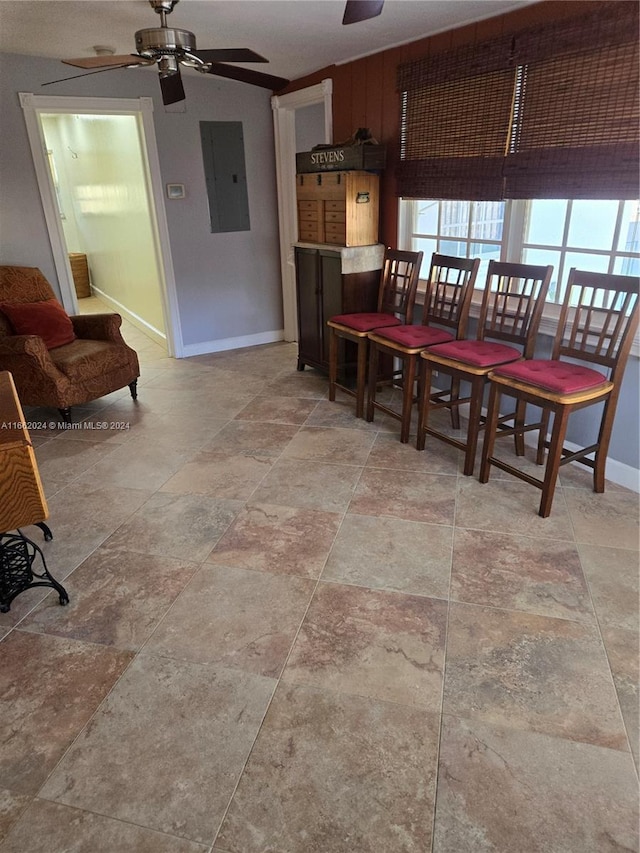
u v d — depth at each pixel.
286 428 3.63
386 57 3.61
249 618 2.02
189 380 4.62
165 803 1.42
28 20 3.08
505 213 3.22
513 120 2.91
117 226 6.28
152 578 2.25
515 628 1.95
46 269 4.43
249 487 2.91
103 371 3.91
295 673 1.79
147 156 4.58
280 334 5.78
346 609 2.05
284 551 2.39
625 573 2.20
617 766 1.48
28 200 4.21
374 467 3.08
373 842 1.32
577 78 2.57
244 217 5.18
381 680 1.75
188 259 5.04
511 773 1.47
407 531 2.50
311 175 4.03
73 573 2.29
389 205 3.93
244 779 1.47
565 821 1.35
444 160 3.37
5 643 1.94
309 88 4.39
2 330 3.82
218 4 2.79
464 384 3.71
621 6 2.34
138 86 4.36
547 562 2.27
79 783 1.47
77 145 7.01
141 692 1.73
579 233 2.93
